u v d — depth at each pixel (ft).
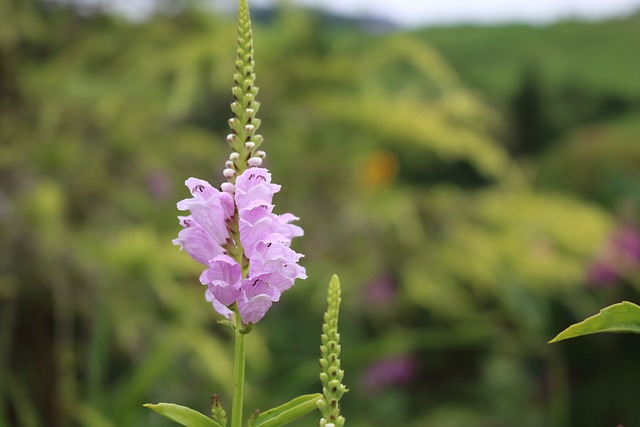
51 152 11.82
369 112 14.93
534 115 57.77
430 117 15.26
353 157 15.43
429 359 16.06
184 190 13.25
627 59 68.13
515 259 14.02
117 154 12.60
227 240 3.32
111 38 13.43
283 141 15.07
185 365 11.41
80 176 12.19
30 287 9.91
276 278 3.31
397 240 14.98
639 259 13.00
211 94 14.17
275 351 15.62
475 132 16.70
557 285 13.25
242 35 3.28
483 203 16.03
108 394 10.59
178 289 11.14
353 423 15.42
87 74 13.16
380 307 15.19
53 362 9.82
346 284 14.92
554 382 11.64
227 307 3.32
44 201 10.39
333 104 15.07
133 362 10.51
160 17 13.91
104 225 12.21
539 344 12.12
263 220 3.24
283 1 15.88
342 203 15.08
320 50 15.67
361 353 10.87
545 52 69.15
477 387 15.93
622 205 15.99
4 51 11.80
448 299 14.57
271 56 15.24
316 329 16.30
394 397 16.15
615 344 10.36
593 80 64.34
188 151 13.43
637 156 23.25
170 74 13.71
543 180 24.35
